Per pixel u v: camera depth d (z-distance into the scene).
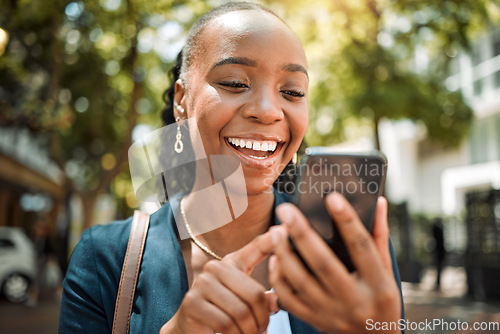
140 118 11.52
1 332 5.91
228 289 0.88
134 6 7.31
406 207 11.61
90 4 7.32
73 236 18.56
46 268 9.55
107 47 9.25
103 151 14.40
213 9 1.28
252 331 0.87
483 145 17.75
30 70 9.08
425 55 10.99
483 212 8.21
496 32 16.33
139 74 9.71
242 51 1.13
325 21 9.00
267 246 0.88
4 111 8.39
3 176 13.74
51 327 6.33
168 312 1.22
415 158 21.48
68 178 11.27
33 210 20.20
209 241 1.35
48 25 7.90
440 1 8.80
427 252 12.10
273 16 1.20
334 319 0.72
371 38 9.61
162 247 1.33
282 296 0.77
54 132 10.68
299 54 1.19
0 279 8.84
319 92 10.34
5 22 7.06
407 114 9.90
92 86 10.48
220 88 1.16
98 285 1.32
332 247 0.78
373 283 0.70
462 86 17.67
